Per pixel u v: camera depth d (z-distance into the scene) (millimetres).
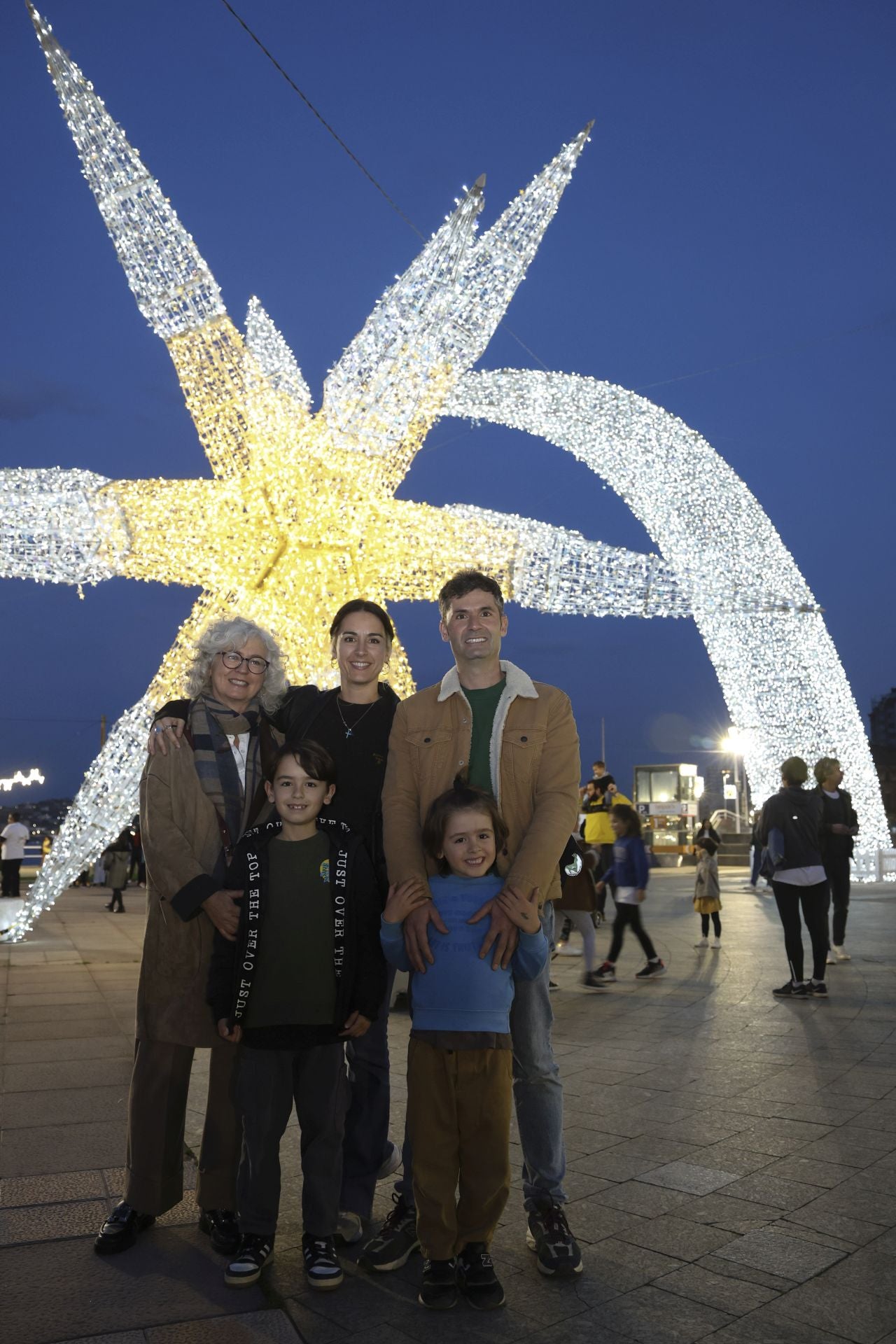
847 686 16828
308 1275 3029
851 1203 3484
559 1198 3178
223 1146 3324
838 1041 5965
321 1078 3186
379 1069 3574
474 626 3473
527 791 3428
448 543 8812
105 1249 3195
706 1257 3094
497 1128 3047
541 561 9031
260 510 8500
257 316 9000
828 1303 2793
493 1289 2867
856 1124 4367
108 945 11258
